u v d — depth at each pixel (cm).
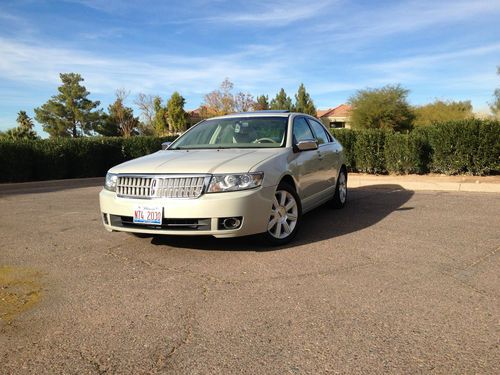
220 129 597
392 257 443
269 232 473
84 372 249
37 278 409
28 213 773
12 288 383
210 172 435
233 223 436
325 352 262
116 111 5734
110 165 1583
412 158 1140
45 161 1393
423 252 458
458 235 526
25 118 5003
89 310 332
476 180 1015
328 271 403
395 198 836
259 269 412
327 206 732
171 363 255
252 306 329
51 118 6681
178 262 440
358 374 238
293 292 354
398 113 4722
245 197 432
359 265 419
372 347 266
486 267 406
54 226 648
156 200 439
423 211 685
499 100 3694
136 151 1642
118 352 269
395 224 595
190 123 5819
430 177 1109
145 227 450
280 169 484
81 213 756
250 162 459
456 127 1073
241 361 255
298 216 515
